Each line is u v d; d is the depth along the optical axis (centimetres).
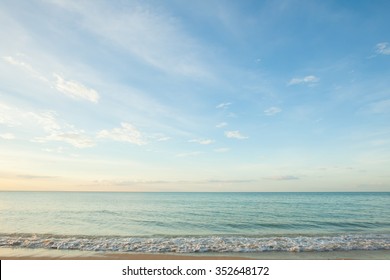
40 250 1239
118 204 5412
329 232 1958
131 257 1123
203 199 8031
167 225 2386
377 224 2408
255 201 6825
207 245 1353
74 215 3164
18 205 4731
